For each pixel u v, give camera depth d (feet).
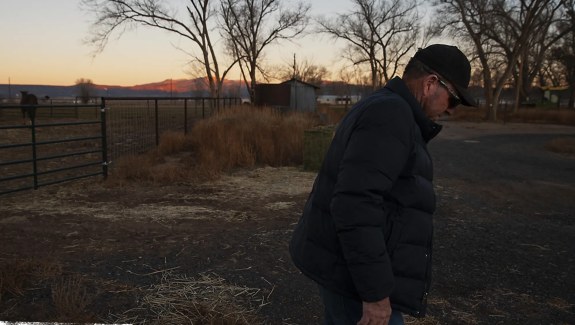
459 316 11.47
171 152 38.58
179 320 10.48
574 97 181.16
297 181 28.99
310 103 89.10
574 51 170.91
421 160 5.64
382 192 5.16
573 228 20.61
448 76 5.81
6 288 11.41
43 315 10.37
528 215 22.86
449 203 24.81
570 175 37.04
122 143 44.21
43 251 14.98
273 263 14.61
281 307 11.49
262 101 86.94
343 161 5.30
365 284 5.08
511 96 268.62
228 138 37.14
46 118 90.74
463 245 17.39
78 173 31.07
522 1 129.70
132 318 10.46
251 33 117.50
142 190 25.31
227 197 24.14
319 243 5.82
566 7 128.77
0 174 30.09
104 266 13.78
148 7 101.65
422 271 5.69
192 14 106.73
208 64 111.04
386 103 5.37
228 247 16.06
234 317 10.73
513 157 48.65
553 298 12.79
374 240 5.04
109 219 19.22
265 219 20.03
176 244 16.20
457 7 127.44
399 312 6.04
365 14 151.74
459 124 112.68
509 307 12.12
